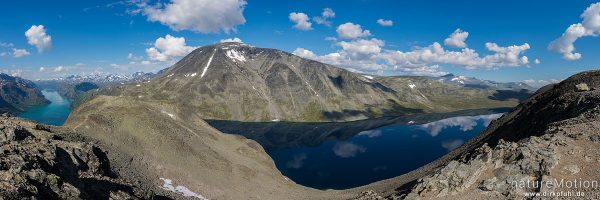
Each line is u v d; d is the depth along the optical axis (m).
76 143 69.75
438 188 55.47
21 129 59.56
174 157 105.81
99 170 67.00
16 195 34.69
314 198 99.62
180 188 92.62
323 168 193.12
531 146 56.69
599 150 53.06
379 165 196.38
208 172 106.38
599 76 95.69
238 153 140.00
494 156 57.94
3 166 39.91
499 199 49.34
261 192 105.00
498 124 116.25
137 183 80.62
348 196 93.38
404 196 58.56
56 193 40.62
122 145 100.12
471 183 54.16
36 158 46.81
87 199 44.53
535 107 101.38
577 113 74.81
